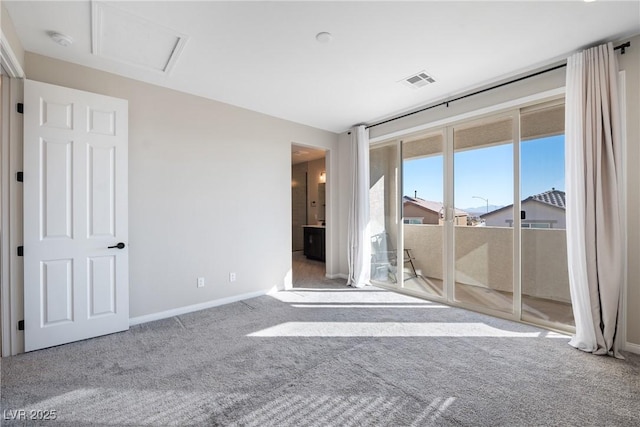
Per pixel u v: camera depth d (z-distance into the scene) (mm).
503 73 2883
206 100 3473
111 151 2693
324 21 2090
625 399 1766
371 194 4613
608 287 2287
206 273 3469
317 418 1625
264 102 3631
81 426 1560
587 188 2363
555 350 2396
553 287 2820
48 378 1984
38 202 2365
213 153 3531
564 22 2113
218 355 2328
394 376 2033
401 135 4070
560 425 1562
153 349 2420
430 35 2262
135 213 2965
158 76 2916
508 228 3086
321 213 7473
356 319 3125
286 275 4301
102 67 2727
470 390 1871
